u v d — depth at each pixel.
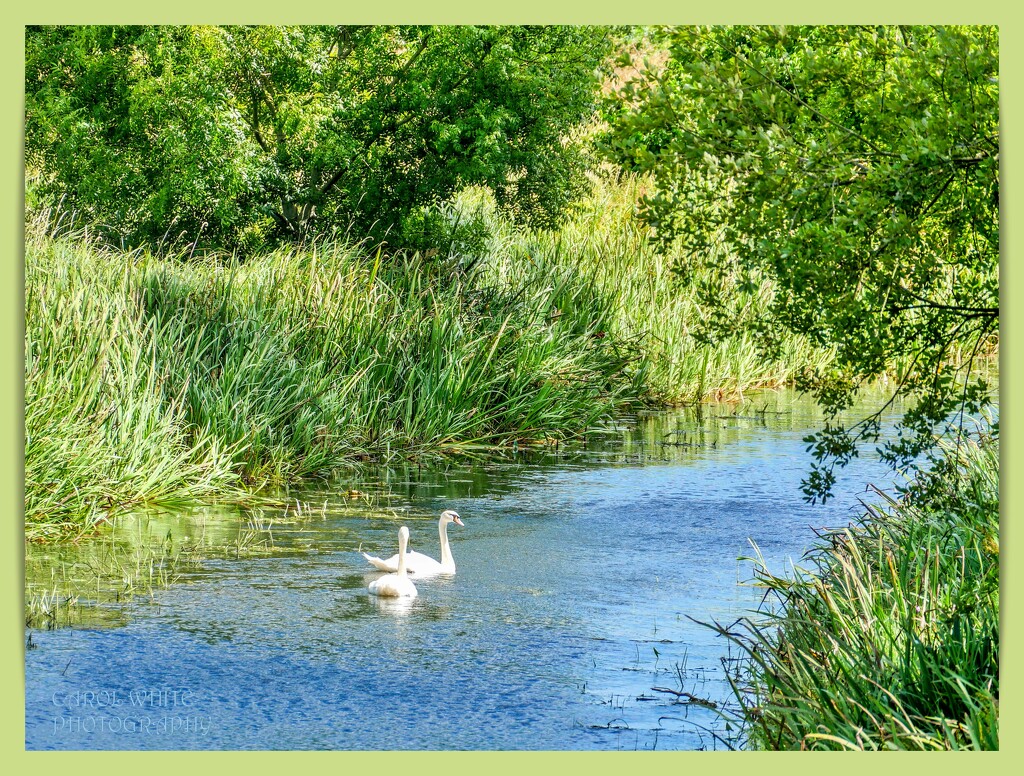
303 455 19.27
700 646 11.93
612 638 12.16
